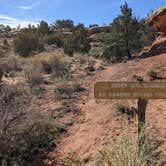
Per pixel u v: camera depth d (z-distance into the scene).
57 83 18.33
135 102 12.86
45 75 21.30
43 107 14.70
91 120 12.99
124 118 11.91
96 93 8.90
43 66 23.14
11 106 11.99
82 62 25.70
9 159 10.91
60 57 24.64
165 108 11.98
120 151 6.96
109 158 7.08
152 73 15.74
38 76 19.16
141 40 28.88
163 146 8.95
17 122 11.66
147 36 29.19
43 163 10.84
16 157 11.02
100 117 12.88
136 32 27.44
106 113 12.98
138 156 7.00
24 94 14.77
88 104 14.96
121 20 27.80
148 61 18.89
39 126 12.07
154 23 23.97
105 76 19.09
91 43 46.41
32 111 12.41
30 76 19.20
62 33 56.47
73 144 11.41
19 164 10.86
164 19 23.09
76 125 12.93
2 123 11.18
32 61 23.91
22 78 20.39
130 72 17.73
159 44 22.97
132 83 8.94
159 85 8.98
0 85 15.39
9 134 11.18
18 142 11.29
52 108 14.57
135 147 7.01
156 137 9.52
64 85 17.38
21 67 23.75
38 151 11.45
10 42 54.12
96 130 11.82
